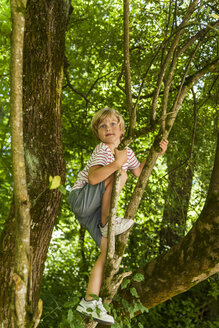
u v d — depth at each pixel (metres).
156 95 2.17
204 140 5.50
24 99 2.57
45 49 2.65
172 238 5.94
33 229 2.50
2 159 4.92
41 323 3.91
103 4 5.46
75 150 5.91
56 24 2.75
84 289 5.57
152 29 4.82
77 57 5.84
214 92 4.92
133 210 2.24
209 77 4.43
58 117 2.73
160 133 2.22
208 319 6.45
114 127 2.56
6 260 2.48
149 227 5.61
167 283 2.77
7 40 5.12
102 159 2.34
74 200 2.37
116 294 2.70
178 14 4.52
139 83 4.91
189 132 5.40
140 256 5.42
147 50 4.55
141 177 2.23
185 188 5.76
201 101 5.12
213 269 2.65
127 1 1.95
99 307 2.22
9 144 5.21
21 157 1.37
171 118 2.26
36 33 2.64
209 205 2.68
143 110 5.36
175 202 5.39
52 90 2.68
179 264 2.73
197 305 6.48
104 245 2.32
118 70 5.49
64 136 5.83
